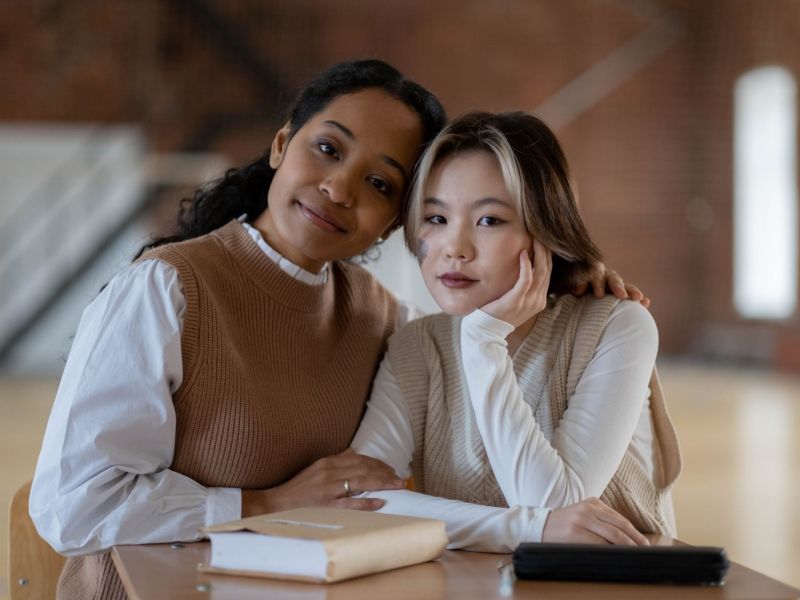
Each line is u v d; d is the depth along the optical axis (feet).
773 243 37.91
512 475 4.58
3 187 32.91
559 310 5.16
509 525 4.30
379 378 5.47
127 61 33.71
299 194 5.12
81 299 32.24
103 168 33.53
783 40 37.42
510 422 4.61
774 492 14.70
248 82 34.55
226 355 4.96
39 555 5.16
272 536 3.67
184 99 34.06
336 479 4.88
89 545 4.55
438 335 5.38
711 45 38.99
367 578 3.73
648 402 5.32
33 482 4.76
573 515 4.26
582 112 38.63
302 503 4.81
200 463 4.93
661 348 39.93
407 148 5.19
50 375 31.78
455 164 4.85
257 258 5.24
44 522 4.60
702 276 39.65
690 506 13.69
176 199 32.76
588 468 4.71
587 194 38.99
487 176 4.79
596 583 3.67
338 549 3.60
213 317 4.95
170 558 4.18
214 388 4.91
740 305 38.86
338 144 5.12
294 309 5.28
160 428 4.74
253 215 5.71
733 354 38.40
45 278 33.01
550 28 37.96
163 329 4.78
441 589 3.59
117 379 4.67
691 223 39.55
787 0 37.19
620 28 38.60
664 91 39.14
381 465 4.99
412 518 4.09
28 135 33.22
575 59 38.29
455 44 37.17
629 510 5.06
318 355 5.39
